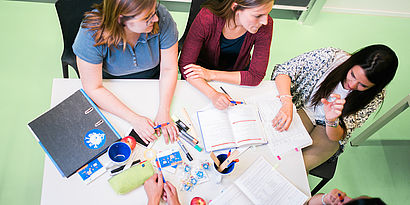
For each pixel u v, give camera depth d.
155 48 1.34
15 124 1.91
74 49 1.15
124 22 1.03
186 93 1.36
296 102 1.64
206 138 1.22
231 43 1.54
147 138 1.19
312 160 1.44
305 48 2.67
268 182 1.17
